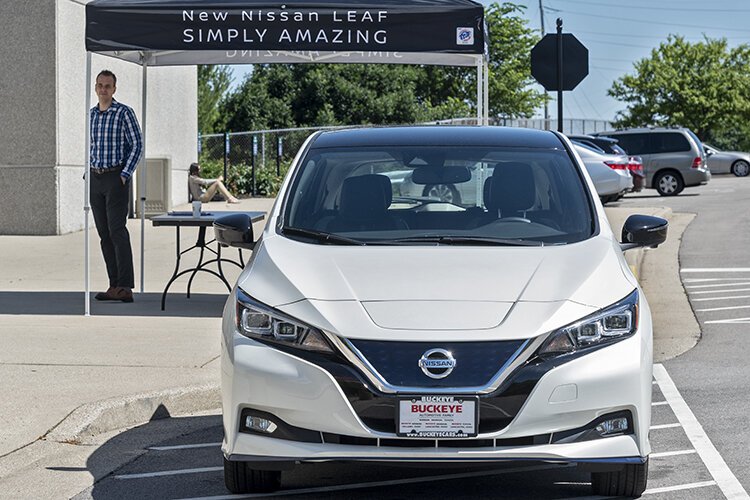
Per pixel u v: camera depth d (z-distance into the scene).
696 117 62.81
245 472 5.91
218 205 26.44
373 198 6.69
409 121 52.69
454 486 6.23
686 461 6.79
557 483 6.28
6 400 7.79
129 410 7.72
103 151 12.11
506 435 5.28
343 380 5.32
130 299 12.55
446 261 5.92
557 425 5.34
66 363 9.03
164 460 6.85
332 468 6.62
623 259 6.25
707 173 33.50
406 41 11.11
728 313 12.92
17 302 12.54
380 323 5.42
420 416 5.26
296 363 5.41
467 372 5.29
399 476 6.44
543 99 63.66
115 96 22.30
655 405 8.42
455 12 11.09
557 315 5.46
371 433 5.29
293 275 5.81
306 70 51.91
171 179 24.95
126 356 9.34
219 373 8.72
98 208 12.41
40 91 19.53
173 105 25.59
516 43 63.62
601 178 28.25
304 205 6.68
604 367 5.42
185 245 18.61
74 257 17.09
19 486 6.28
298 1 11.16
